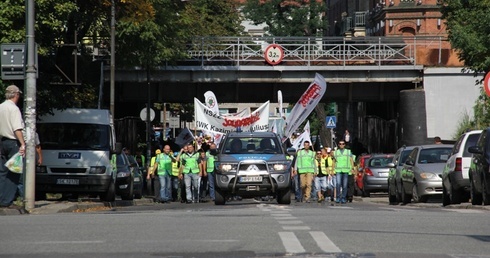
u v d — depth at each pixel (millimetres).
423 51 87812
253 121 64062
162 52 74062
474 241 17125
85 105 69062
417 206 39625
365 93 89062
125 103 98375
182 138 73938
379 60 86250
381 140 104875
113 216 24969
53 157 44000
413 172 44188
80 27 55625
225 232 18734
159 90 85938
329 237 17641
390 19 123312
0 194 28844
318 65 85500
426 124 86750
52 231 19062
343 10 166500
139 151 81125
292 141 73500
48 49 44156
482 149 35812
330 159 51750
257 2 139750
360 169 66188
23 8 43250
